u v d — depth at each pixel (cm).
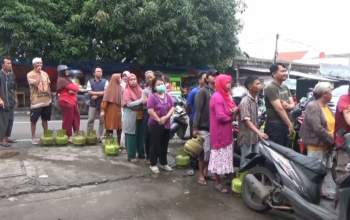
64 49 1245
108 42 1316
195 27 1371
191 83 1594
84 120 1048
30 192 385
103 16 1211
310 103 398
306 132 402
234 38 1570
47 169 470
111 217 338
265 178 383
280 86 413
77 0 1313
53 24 1225
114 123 596
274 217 357
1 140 604
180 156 524
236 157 489
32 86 612
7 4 1166
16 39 1171
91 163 513
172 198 397
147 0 1327
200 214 356
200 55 1485
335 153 405
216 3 1442
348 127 383
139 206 368
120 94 597
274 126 403
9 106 596
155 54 1405
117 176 457
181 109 673
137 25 1279
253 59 1842
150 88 524
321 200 350
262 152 370
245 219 349
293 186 330
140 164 524
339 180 338
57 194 387
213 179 476
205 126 448
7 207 346
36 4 1230
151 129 481
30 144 624
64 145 622
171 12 1315
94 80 672
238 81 1769
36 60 611
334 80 1864
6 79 588
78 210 348
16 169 462
